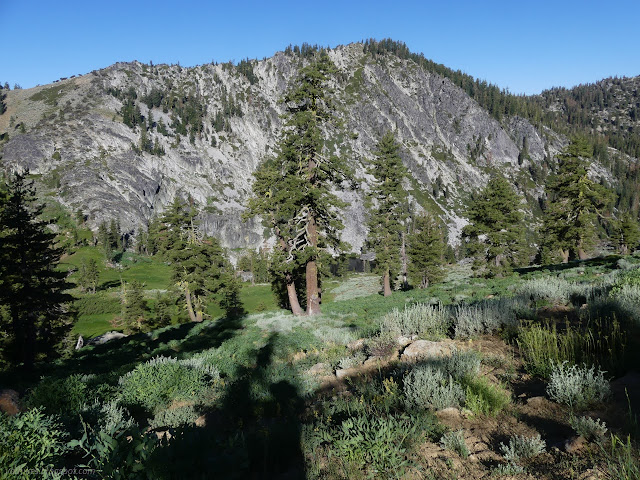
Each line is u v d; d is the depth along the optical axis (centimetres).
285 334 1794
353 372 896
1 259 2216
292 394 858
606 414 414
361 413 547
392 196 4041
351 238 16575
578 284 1338
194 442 384
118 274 11000
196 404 930
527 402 489
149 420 812
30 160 16462
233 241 17200
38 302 2259
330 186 2600
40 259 2359
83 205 14625
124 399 917
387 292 4088
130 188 16525
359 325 1814
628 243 6191
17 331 2320
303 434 504
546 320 783
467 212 4369
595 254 6159
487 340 833
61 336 2809
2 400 798
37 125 19212
